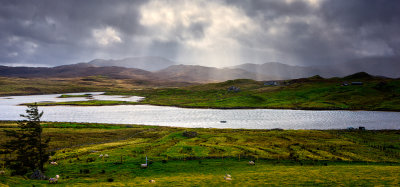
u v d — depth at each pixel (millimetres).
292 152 71250
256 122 148625
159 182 40594
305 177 42000
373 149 75875
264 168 53562
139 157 64188
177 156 65250
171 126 136875
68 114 182875
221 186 37000
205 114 183750
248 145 79938
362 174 43781
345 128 125625
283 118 161750
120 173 49969
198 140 88312
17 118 161625
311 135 98062
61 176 48125
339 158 64750
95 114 183375
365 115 167250
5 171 52750
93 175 48531
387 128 123688
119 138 99875
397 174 43219
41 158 54250
